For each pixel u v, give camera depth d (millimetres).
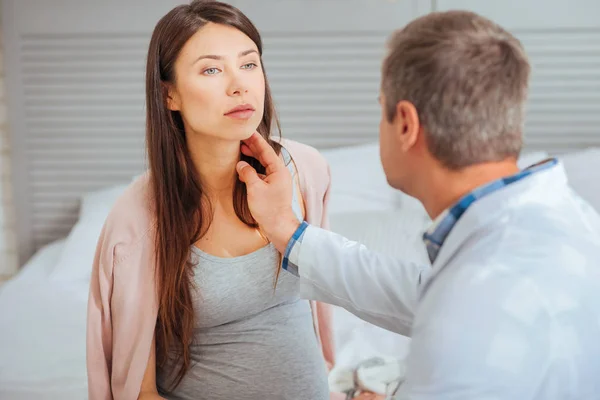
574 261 830
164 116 1203
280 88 2900
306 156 1403
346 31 2838
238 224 1253
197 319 1246
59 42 2854
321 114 2916
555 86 2873
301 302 1337
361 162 2717
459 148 884
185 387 1284
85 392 1758
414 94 890
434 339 800
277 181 1206
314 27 2840
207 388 1271
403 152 936
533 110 2900
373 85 2881
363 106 2902
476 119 869
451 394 783
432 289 852
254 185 1195
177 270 1205
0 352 1947
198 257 1227
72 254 2471
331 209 2617
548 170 903
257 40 1230
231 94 1156
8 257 3076
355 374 1564
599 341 811
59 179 2977
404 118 918
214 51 1153
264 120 1317
